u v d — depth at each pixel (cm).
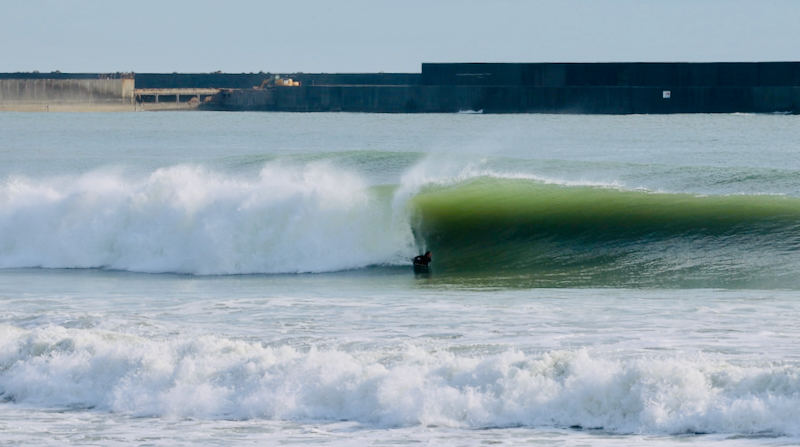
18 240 8600
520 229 8494
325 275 7675
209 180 8744
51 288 7012
